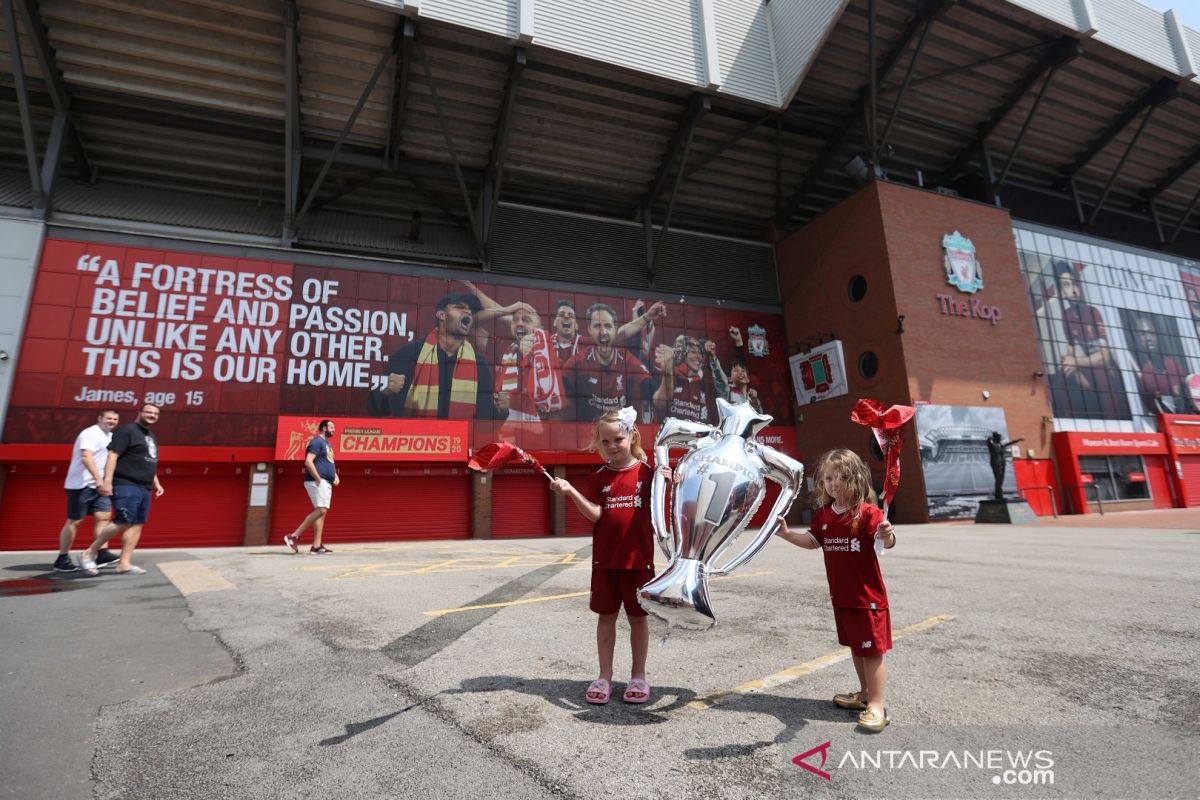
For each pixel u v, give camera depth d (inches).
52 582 258.4
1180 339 1307.8
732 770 91.3
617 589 123.0
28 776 88.3
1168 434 1190.9
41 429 664.4
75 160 786.8
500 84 856.9
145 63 748.0
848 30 905.5
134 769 91.7
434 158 938.7
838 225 1043.3
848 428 992.2
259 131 831.1
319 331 806.5
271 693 126.0
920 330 943.0
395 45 747.4
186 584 256.5
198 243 779.4
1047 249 1194.6
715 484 106.3
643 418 970.7
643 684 120.8
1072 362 1146.7
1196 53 1096.8
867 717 107.0
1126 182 1360.7
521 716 113.3
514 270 962.7
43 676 133.0
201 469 722.8
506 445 123.0
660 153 1018.1
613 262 1037.8
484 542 662.5
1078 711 114.6
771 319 1124.5
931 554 401.1
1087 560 347.9
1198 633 171.5
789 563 354.9
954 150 1168.2
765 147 1059.9
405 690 127.6
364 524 784.3
